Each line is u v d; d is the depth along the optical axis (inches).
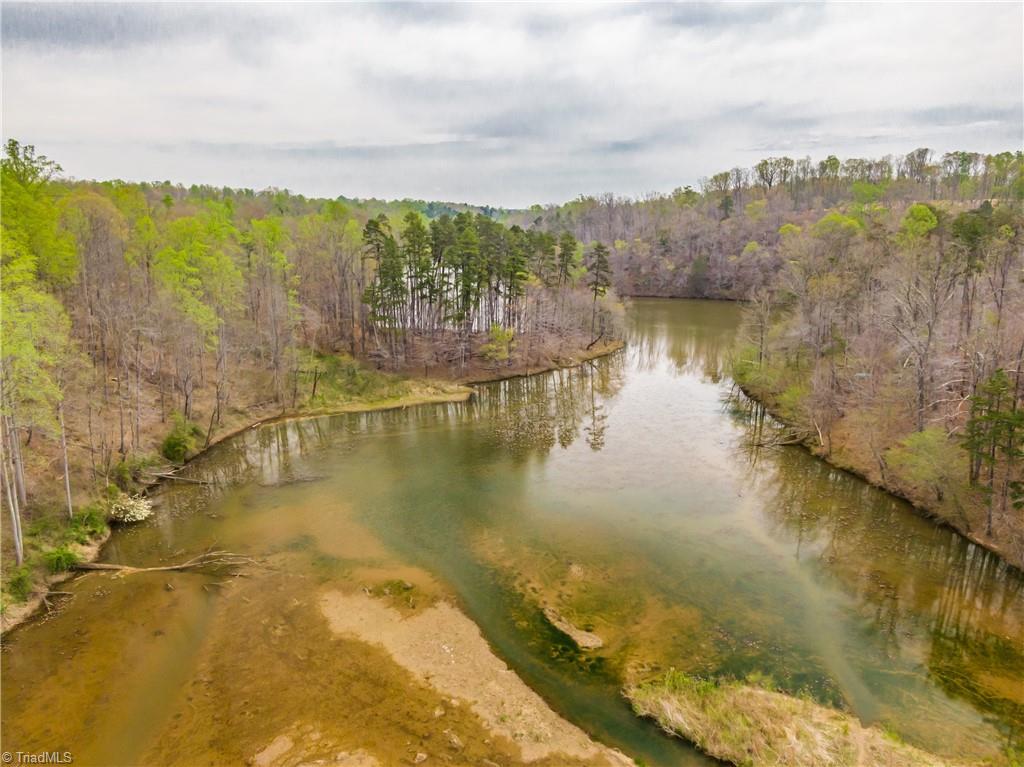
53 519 1243.8
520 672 911.7
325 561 1240.8
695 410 2383.1
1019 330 1462.8
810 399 1975.9
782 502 1540.4
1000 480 1357.0
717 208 7263.8
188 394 1935.3
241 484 1660.9
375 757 745.6
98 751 752.3
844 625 1038.4
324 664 921.5
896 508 1493.6
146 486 1578.5
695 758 751.7
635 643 982.4
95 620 1024.2
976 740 777.6
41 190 1845.5
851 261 2659.9
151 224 2164.1
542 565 1229.1
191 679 885.8
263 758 743.7
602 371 3083.2
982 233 1991.9
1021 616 1068.5
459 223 3454.7
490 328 3233.3
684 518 1446.9
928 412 1621.6
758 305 2687.0
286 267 2513.5
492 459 1857.8
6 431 1235.2
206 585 1141.1
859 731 784.3
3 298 1075.9
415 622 1034.7
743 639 995.3
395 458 1873.8
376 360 2878.9
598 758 749.9
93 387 1787.6
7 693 848.9
